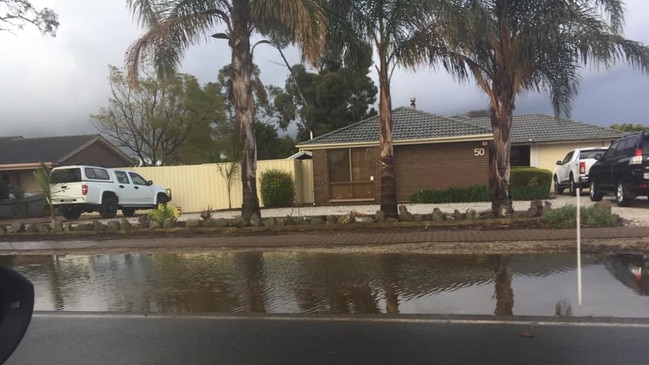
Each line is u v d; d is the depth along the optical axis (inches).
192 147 1567.4
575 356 197.5
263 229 546.9
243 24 544.4
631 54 493.7
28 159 1167.0
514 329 230.8
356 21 530.6
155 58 532.4
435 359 199.5
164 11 538.9
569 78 543.8
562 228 478.6
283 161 931.3
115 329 250.5
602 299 269.9
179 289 327.9
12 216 929.5
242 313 271.6
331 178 898.1
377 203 876.6
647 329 224.7
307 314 266.2
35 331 249.0
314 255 420.8
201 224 582.9
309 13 466.6
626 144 634.2
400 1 510.9
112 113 1476.4
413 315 257.0
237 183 967.6
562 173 940.0
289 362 201.5
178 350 218.7
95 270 400.2
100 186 790.5
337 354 208.7
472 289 298.7
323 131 1472.7
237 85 558.6
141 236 561.6
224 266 392.5
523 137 1203.2
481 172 844.0
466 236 461.7
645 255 366.6
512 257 377.4
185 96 1503.4
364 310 269.1
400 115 948.6
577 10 490.9
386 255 406.6
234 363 201.8
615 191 650.8
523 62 508.1
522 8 515.2
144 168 967.0
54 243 540.7
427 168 860.6
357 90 1485.0
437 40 522.3
